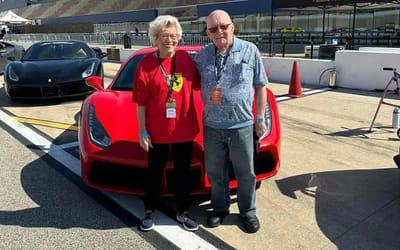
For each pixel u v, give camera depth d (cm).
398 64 746
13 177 359
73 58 725
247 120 242
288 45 2055
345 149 429
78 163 395
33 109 643
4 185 342
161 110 242
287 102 698
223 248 243
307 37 2205
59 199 314
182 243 250
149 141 249
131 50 1465
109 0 4916
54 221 279
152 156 255
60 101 698
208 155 256
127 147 285
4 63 1077
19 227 271
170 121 242
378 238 253
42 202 309
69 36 2434
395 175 355
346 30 2597
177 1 4019
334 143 451
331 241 250
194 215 285
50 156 416
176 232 263
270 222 274
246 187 259
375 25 2461
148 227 264
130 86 383
